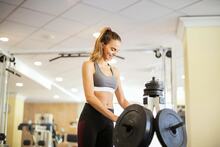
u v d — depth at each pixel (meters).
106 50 2.05
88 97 1.90
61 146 13.02
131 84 9.14
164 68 5.10
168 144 1.76
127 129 1.81
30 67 7.31
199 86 4.11
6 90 5.62
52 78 8.62
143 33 4.90
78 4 3.88
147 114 1.76
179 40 5.18
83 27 4.70
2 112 5.40
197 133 3.99
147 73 7.63
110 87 2.05
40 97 11.99
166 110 1.87
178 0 3.74
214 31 4.23
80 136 1.95
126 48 5.14
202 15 4.19
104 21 4.45
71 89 10.41
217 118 4.00
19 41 5.41
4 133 5.39
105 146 2.00
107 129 2.00
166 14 4.18
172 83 4.96
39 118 13.81
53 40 5.35
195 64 4.16
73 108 13.94
